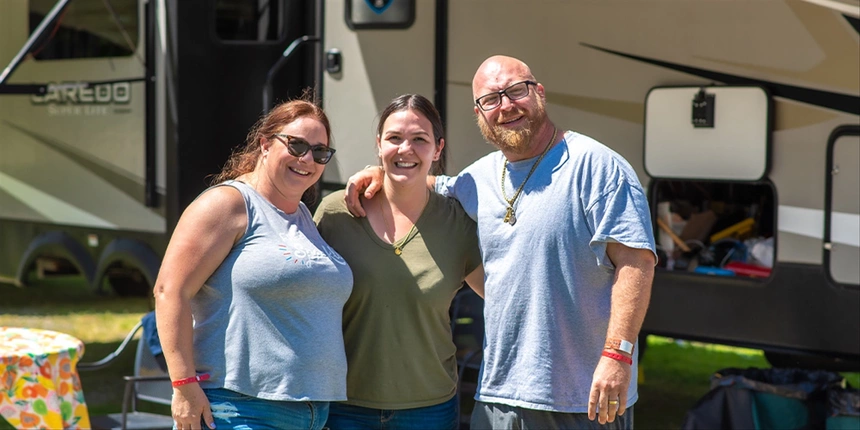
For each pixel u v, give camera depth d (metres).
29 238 8.10
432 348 3.33
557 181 3.16
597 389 3.04
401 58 5.73
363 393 3.33
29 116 7.95
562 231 3.12
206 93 6.84
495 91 3.19
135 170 7.10
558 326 3.13
